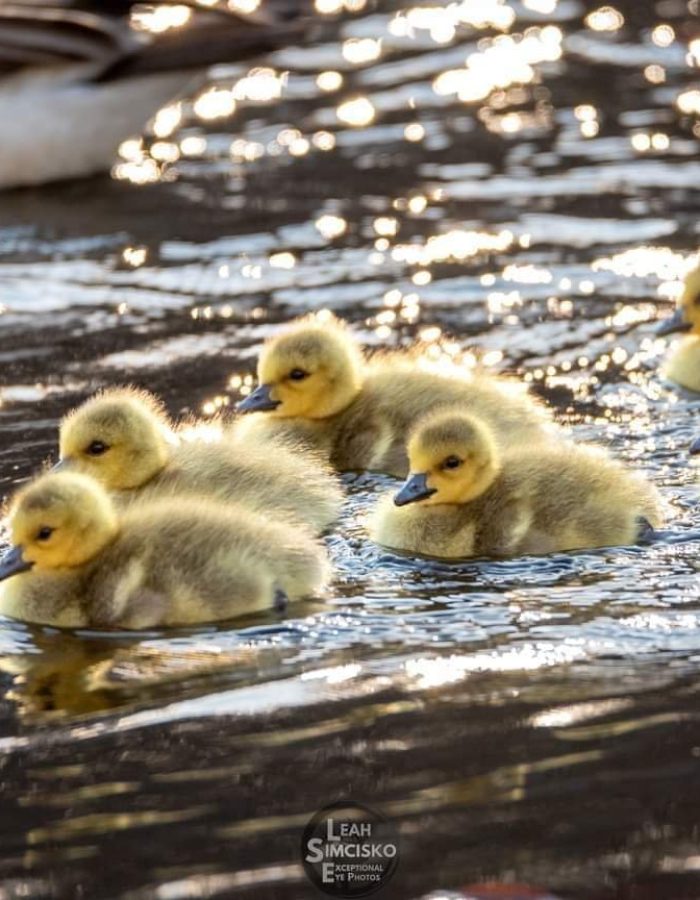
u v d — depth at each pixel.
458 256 19.48
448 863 9.38
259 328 17.89
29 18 21.05
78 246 19.88
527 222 20.28
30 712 10.93
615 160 21.88
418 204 20.84
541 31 25.98
